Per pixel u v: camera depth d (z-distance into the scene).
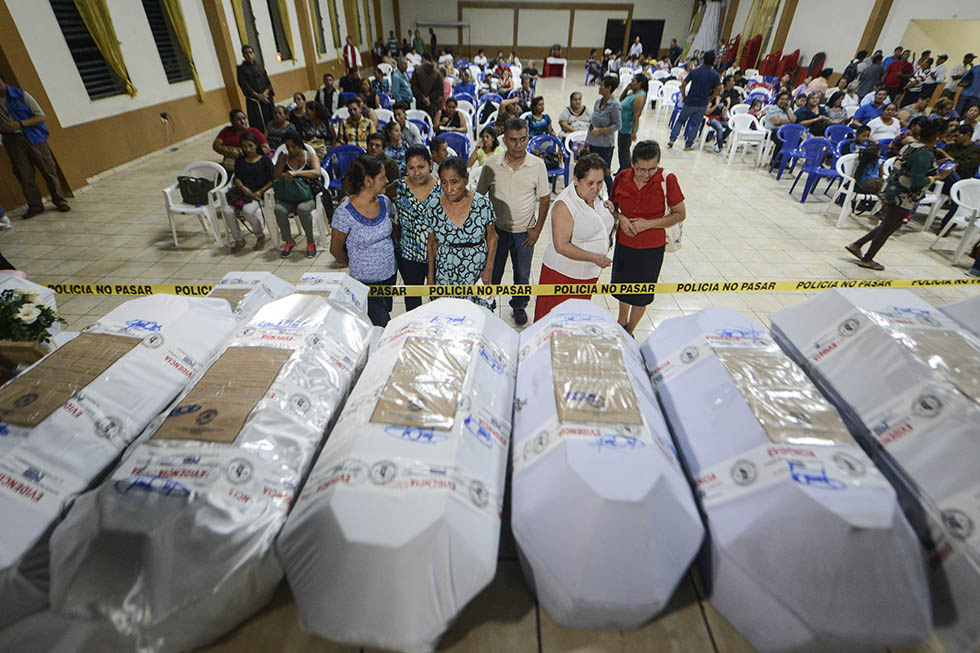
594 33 21.44
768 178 7.16
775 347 1.56
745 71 15.11
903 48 10.85
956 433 1.20
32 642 1.02
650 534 1.08
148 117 7.61
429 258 2.70
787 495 1.09
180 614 1.02
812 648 1.04
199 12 8.77
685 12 20.73
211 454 1.20
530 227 3.12
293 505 1.22
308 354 1.53
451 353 1.52
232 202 4.40
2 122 4.93
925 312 1.59
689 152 8.56
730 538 1.12
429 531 1.04
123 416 1.38
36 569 1.09
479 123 7.81
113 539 1.04
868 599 1.02
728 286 2.75
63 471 1.22
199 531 1.06
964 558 1.08
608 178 5.70
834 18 12.56
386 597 1.03
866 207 5.50
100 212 5.54
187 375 1.57
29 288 2.25
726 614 1.17
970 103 8.60
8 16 5.35
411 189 2.49
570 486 1.13
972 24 10.80
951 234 5.23
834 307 1.67
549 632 1.18
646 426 1.29
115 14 6.90
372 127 5.56
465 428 1.29
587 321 1.71
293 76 12.77
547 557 1.12
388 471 1.14
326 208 4.70
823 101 9.40
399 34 21.78
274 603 1.19
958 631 1.07
